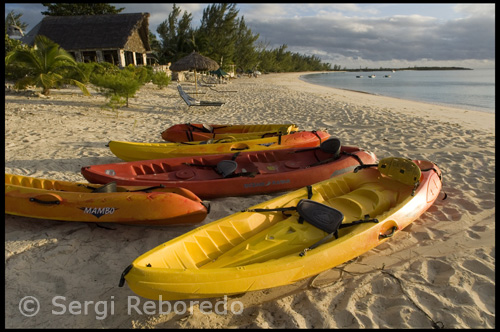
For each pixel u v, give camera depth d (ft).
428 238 14.39
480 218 16.10
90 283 11.46
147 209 13.73
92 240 13.98
